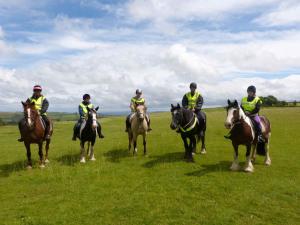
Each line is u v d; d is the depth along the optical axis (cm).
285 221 835
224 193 1025
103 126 3919
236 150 1274
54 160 1568
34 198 1031
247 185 1096
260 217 860
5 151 1986
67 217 872
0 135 3359
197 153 1623
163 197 1002
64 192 1078
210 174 1227
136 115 1542
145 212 894
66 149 1931
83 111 1500
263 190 1048
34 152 1883
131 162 1467
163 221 839
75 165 1426
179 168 1331
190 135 1416
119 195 1030
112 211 905
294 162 1436
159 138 2280
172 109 1380
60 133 3322
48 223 839
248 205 934
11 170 1395
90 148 1658
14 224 834
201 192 1041
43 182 1198
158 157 1562
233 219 843
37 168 1401
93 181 1188
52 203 977
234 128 1225
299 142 1991
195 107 1509
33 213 905
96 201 983
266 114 4884
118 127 3709
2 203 991
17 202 996
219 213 880
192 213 879
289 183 1117
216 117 4716
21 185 1168
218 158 1507
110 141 2223
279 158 1516
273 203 945
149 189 1079
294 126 2888
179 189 1073
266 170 1288
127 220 848
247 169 1248
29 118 1295
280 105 9100
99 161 1500
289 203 948
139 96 1647
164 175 1241
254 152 1427
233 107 1198
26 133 1341
